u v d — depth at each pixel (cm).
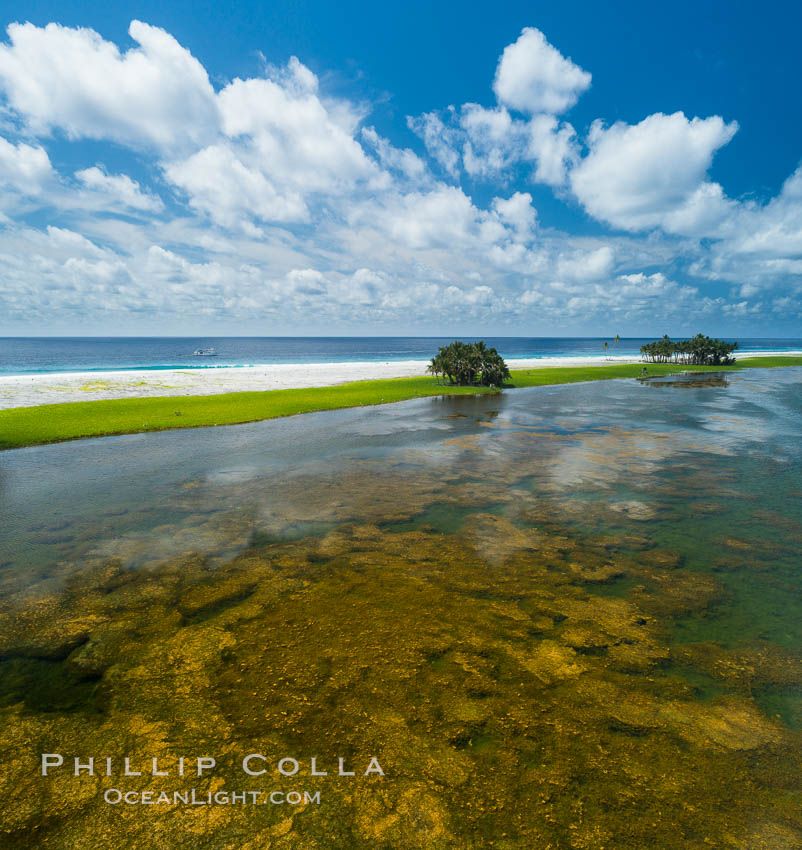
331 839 358
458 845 354
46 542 959
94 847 352
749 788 406
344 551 919
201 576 812
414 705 500
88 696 519
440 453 1769
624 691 531
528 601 734
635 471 1525
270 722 476
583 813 379
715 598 750
